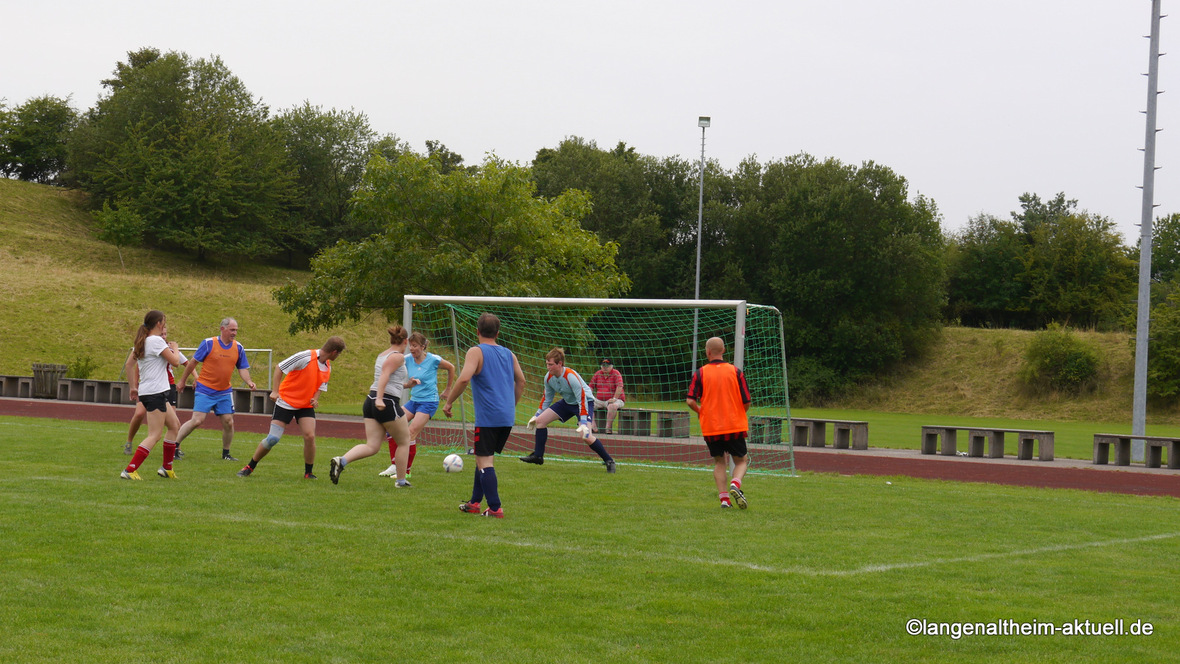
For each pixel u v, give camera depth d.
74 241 58.69
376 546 7.19
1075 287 60.62
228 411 13.01
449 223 25.52
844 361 50.47
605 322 29.69
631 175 58.22
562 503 9.93
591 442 13.35
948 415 44.22
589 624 5.21
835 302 52.03
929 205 54.53
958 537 8.40
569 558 6.96
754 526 8.68
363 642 4.78
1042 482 14.41
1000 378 46.19
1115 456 18.88
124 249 60.94
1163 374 40.00
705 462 15.86
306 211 75.62
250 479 10.95
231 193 64.75
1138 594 6.25
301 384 11.06
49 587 5.67
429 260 23.94
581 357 27.53
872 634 5.15
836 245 51.09
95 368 32.12
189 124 66.94
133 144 65.44
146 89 69.50
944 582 6.48
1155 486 14.21
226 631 4.90
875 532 8.54
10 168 76.56
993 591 6.25
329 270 25.44
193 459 12.99
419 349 11.80
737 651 4.79
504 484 11.52
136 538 7.19
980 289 64.12
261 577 6.09
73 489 9.65
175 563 6.41
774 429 20.39
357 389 36.25
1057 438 26.77
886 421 34.22
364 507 9.11
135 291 41.56
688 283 55.84
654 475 13.18
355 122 79.31
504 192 25.41
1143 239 20.16
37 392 29.08
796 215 52.97
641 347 30.20
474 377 8.88
